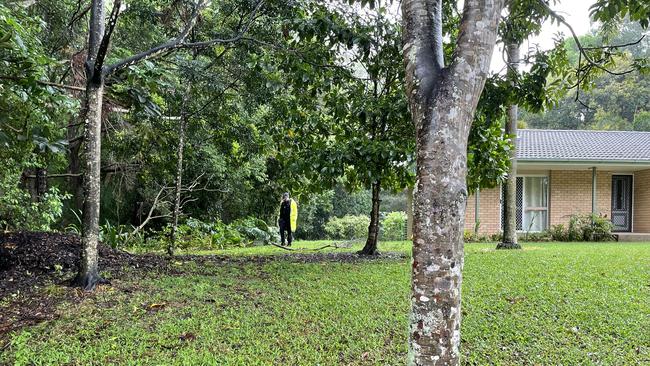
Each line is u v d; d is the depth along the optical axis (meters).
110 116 8.85
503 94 6.30
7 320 3.71
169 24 7.35
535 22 6.07
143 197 14.55
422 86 2.20
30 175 10.62
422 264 2.09
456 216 2.08
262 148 8.73
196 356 3.10
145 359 3.05
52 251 5.72
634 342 3.48
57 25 7.67
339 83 7.04
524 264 6.96
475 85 2.15
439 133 2.10
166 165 10.65
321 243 13.13
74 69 7.43
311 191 8.20
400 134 7.39
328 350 3.32
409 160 6.55
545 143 15.99
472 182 7.43
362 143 6.79
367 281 5.54
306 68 6.46
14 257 5.39
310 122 7.54
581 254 8.45
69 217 13.72
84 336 3.43
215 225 12.56
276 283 5.38
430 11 2.34
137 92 5.20
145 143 9.86
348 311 4.25
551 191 15.37
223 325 3.76
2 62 4.49
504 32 6.14
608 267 6.62
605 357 3.21
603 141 16.45
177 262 6.68
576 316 4.09
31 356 3.05
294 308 4.31
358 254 8.37
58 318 3.78
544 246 11.05
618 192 16.08
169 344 3.33
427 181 2.11
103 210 15.48
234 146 9.26
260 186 17.48
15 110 5.15
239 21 6.89
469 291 5.03
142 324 3.71
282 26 6.56
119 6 4.25
